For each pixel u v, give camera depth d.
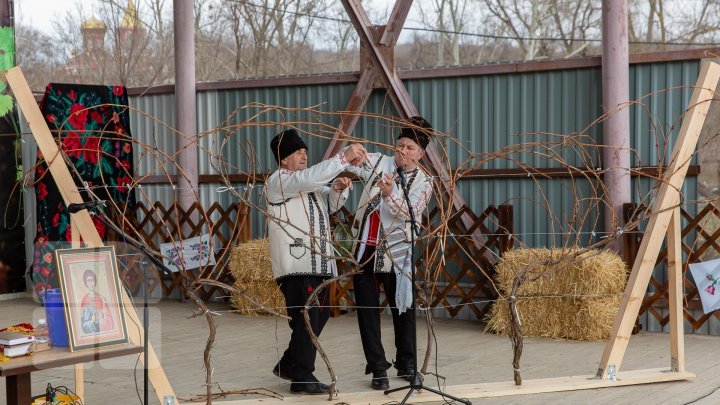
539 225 7.06
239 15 17.20
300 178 4.25
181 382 4.98
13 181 8.50
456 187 7.34
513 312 4.57
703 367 5.17
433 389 4.19
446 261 7.31
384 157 4.60
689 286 6.42
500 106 7.20
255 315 7.54
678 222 4.80
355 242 4.55
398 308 4.47
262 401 4.29
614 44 6.50
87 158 7.73
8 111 8.41
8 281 8.48
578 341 6.16
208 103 8.56
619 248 6.55
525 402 4.34
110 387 4.70
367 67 7.56
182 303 8.27
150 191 8.80
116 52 16.22
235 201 8.43
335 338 6.42
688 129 4.76
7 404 3.21
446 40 17.78
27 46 15.65
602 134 6.75
